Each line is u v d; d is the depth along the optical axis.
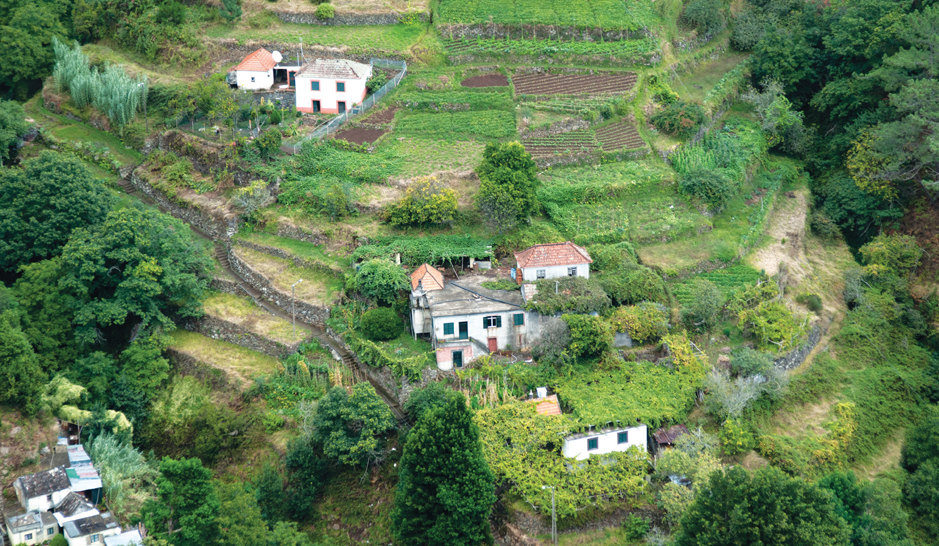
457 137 91.81
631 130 93.38
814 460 67.19
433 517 60.16
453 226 80.81
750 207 87.75
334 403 65.50
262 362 73.88
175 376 73.75
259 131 91.50
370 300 74.88
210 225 84.81
